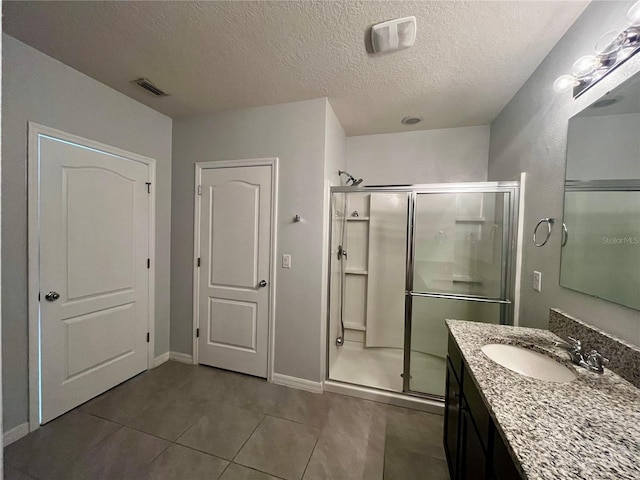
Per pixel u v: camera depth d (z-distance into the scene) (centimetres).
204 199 265
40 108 182
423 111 252
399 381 242
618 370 113
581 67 126
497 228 221
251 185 250
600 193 126
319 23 154
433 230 234
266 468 161
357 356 290
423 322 237
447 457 163
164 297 274
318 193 231
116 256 230
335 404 218
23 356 179
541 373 131
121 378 237
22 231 178
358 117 266
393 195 288
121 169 231
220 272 262
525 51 170
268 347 248
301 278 237
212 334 267
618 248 117
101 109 215
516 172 213
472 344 138
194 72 199
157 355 269
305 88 216
